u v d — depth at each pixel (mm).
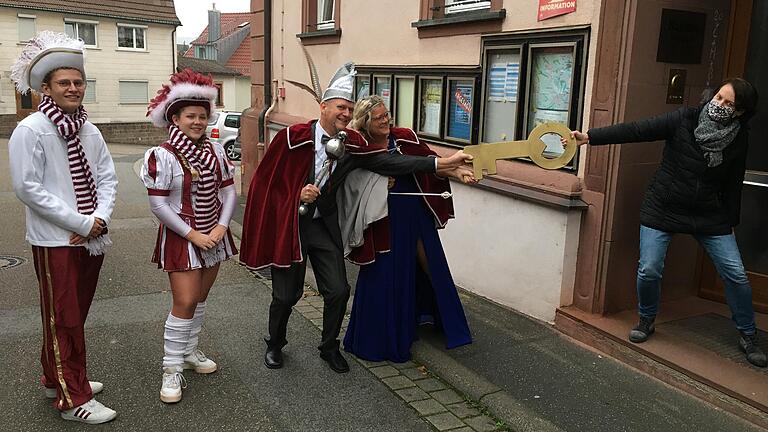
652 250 3727
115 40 29203
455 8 5676
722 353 3785
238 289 5469
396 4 6340
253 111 10352
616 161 4062
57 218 2957
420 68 5949
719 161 3475
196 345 3791
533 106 4719
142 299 5148
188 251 3391
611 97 4016
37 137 2930
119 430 3154
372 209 3730
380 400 3553
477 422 3340
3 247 6918
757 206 4355
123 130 29547
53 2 27578
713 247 3660
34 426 3158
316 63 8234
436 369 3883
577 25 4250
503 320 4613
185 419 3283
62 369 3133
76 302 3111
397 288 3979
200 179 3381
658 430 3193
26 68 2945
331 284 3742
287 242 3604
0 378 3645
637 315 4293
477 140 5312
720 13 4238
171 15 30609
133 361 3938
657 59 4012
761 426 3205
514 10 4820
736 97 3344
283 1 9211
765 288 4375
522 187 4613
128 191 11625
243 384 3686
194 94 3303
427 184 3973
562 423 3248
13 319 4605
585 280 4332
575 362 3932
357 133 3688
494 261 4992
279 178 3656
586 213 4285
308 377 3801
